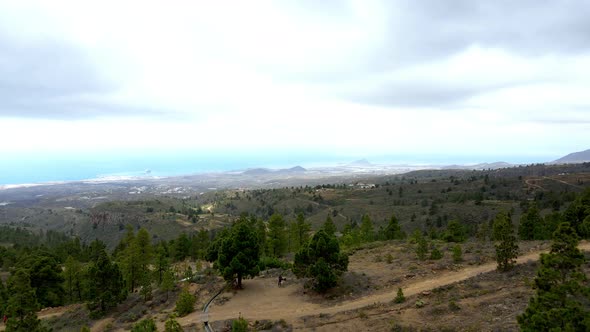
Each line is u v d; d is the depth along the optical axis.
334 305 35.53
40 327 32.34
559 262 18.47
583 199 53.81
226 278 43.44
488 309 27.88
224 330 31.95
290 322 32.12
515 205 134.38
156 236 187.50
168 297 46.47
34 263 56.22
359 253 57.31
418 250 47.03
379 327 28.17
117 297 47.31
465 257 45.22
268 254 69.56
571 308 16.97
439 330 25.67
